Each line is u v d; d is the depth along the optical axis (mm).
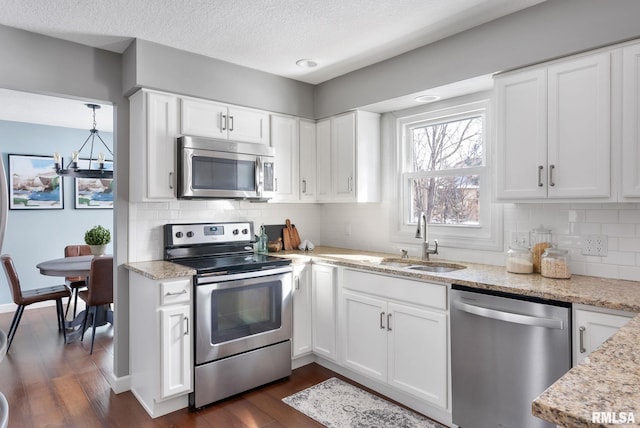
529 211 2492
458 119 2941
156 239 2971
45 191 5094
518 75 2232
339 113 3385
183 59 2777
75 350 3568
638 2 1822
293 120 3465
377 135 3391
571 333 1790
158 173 2691
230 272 2646
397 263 2977
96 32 2477
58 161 3787
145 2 2121
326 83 3473
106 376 3035
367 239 3562
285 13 2264
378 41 2631
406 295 2463
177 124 2789
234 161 2982
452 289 2213
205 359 2531
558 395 767
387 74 2949
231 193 2959
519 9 2211
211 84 2918
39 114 4512
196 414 2463
